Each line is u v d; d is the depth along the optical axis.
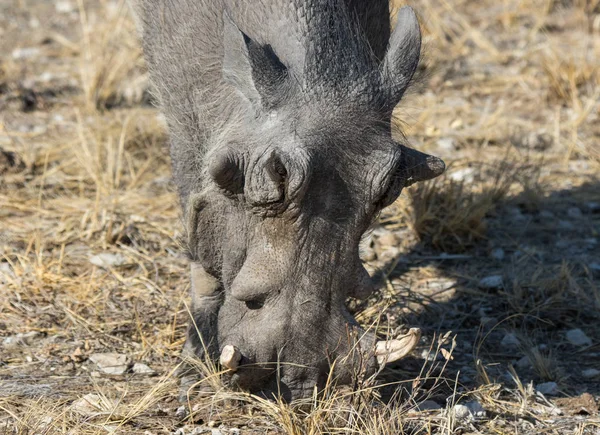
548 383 17.56
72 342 18.45
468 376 17.78
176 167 16.50
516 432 15.62
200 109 15.37
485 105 32.34
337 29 14.20
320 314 13.61
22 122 29.70
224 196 14.14
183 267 21.77
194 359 16.02
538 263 22.89
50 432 14.99
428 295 21.00
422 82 16.16
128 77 33.38
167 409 16.03
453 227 23.80
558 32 38.62
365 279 13.97
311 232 13.43
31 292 20.19
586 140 29.75
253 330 13.71
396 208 24.94
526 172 27.47
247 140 13.71
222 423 15.54
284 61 14.11
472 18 39.78
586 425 16.14
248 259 13.68
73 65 34.81
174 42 15.94
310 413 14.32
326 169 13.33
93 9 40.88
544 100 32.56
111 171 25.70
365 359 14.02
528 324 20.22
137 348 18.31
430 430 15.46
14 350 18.08
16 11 40.72
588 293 21.42
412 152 14.36
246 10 14.94
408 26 14.28
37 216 24.00
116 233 22.80
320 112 13.46
